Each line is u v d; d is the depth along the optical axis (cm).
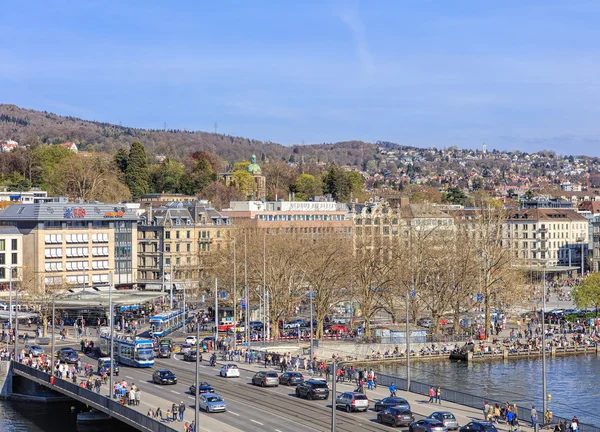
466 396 13525
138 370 16762
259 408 13125
